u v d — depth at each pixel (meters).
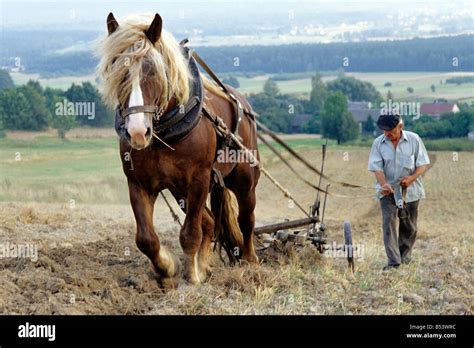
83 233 11.45
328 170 45.97
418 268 8.88
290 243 9.22
